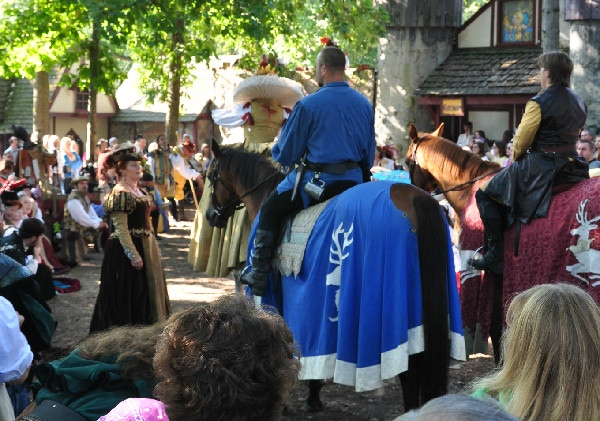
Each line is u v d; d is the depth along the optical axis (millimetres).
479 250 5977
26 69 21516
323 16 17516
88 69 19109
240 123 7930
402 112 18953
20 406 4676
